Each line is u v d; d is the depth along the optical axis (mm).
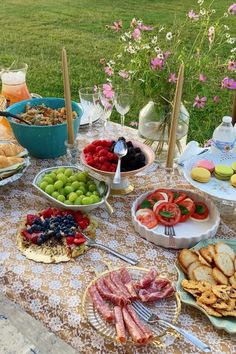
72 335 784
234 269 852
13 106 1389
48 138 1275
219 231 1018
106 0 6238
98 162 1087
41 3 6297
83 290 844
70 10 5902
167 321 757
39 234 955
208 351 699
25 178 1239
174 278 881
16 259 913
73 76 4031
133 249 958
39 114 1363
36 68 4230
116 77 1448
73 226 978
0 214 1072
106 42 4781
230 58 1404
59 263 905
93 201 1038
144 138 1332
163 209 1023
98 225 1028
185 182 1219
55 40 4887
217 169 1122
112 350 739
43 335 1433
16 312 1498
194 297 797
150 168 1286
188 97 1268
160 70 1205
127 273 842
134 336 710
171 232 992
